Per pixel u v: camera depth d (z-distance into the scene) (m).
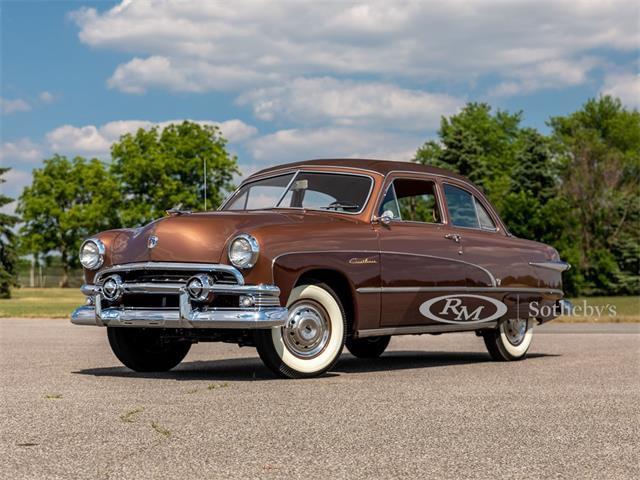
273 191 8.29
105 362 8.65
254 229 6.97
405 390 6.36
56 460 3.89
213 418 5.03
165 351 7.97
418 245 8.09
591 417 5.16
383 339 9.67
